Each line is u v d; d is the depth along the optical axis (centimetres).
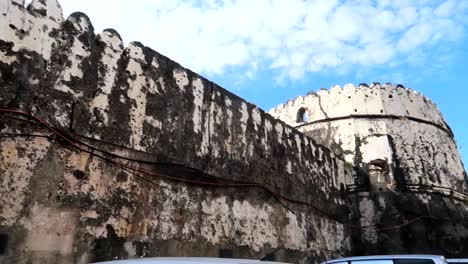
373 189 1557
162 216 787
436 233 1498
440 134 1806
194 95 933
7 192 577
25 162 606
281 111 1973
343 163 1577
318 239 1267
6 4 632
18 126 609
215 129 970
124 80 783
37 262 586
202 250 850
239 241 955
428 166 1653
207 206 895
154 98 834
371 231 1482
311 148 1373
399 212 1498
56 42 689
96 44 754
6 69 611
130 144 761
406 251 1439
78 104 695
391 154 1616
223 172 959
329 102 1811
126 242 710
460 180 1758
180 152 859
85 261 643
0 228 557
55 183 635
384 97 1753
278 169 1163
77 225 648
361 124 1697
